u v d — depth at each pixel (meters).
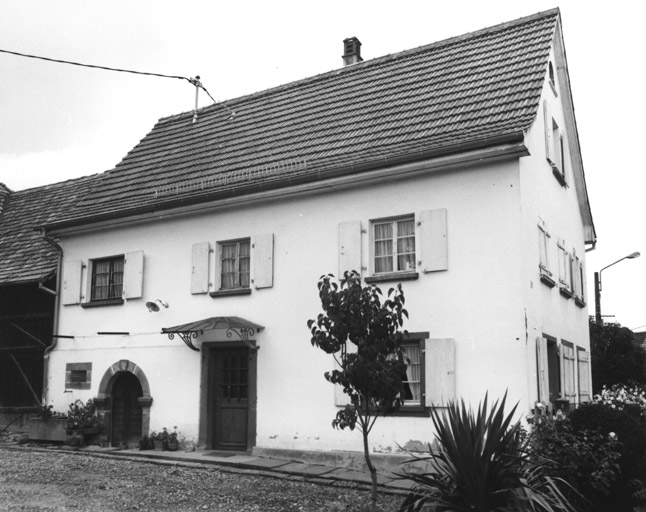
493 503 7.58
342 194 12.82
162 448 13.93
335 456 12.12
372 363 8.32
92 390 15.48
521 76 12.97
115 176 17.23
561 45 14.95
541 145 12.98
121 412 15.27
